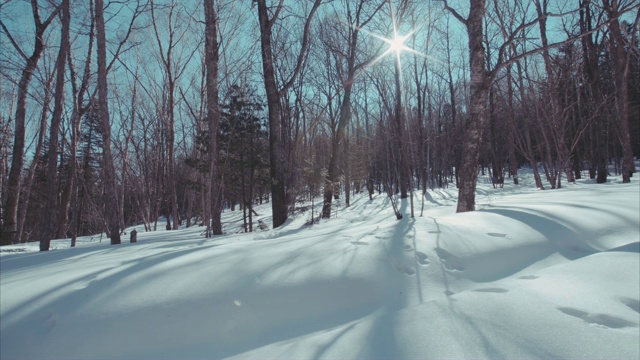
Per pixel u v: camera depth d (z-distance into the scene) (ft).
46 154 75.77
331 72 50.52
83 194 72.38
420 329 8.43
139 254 14.23
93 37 36.55
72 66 32.63
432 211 26.96
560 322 8.51
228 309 9.35
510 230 15.16
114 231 24.41
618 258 12.15
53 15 37.01
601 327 8.29
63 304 9.04
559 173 46.47
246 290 9.98
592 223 16.06
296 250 12.77
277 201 35.19
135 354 8.06
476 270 12.28
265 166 39.47
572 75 53.16
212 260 11.71
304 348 8.00
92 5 35.24
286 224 33.32
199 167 37.91
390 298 10.51
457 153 83.71
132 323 8.64
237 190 46.21
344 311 9.92
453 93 77.25
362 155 60.80
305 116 66.23
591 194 25.55
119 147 69.00
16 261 15.70
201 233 34.88
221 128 37.78
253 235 24.66
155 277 10.36
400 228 15.48
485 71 22.44
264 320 9.27
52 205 26.07
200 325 8.87
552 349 7.54
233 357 7.87
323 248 12.98
